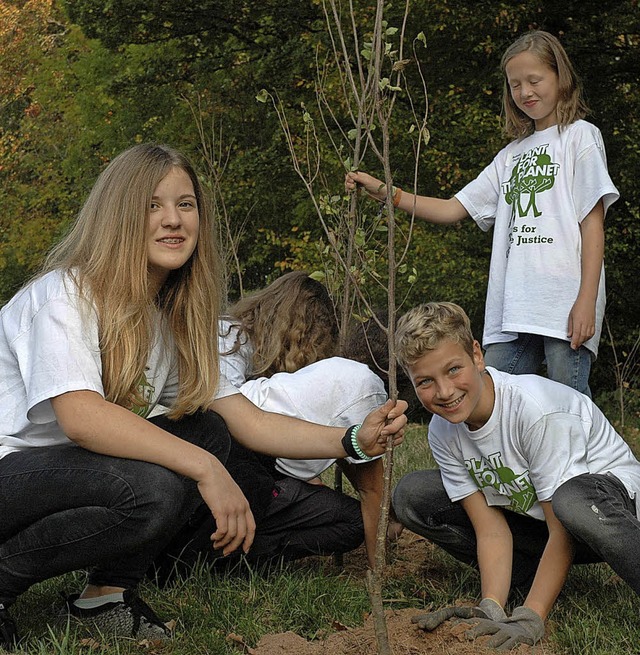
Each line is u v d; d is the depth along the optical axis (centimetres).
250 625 270
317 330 335
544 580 269
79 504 250
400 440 277
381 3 262
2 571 255
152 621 264
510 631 249
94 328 255
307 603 286
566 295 389
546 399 282
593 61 1048
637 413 939
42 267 275
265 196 1173
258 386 316
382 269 929
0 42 1781
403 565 344
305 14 1116
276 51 1155
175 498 251
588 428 283
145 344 263
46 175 1633
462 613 257
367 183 332
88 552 253
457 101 988
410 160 1020
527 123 414
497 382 289
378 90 259
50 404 254
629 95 1060
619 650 254
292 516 325
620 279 1025
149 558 263
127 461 252
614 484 273
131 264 259
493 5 982
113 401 261
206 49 1230
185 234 268
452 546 316
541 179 399
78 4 1148
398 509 316
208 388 281
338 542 329
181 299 280
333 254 343
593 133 393
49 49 1756
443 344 271
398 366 338
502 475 289
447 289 963
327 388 311
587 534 259
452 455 300
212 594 288
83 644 253
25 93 1939
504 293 406
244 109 1243
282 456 295
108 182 265
